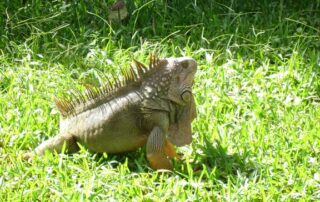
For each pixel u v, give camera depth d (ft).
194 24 35.04
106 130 25.09
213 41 33.55
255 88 30.01
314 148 26.22
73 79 31.17
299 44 33.17
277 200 23.34
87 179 24.20
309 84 30.25
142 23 35.17
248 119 28.32
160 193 23.52
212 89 29.84
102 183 23.94
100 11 35.86
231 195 23.44
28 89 29.71
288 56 32.68
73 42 33.58
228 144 26.27
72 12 35.45
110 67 31.45
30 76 30.48
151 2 35.58
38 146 25.82
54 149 25.61
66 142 25.54
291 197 23.67
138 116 25.00
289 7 36.68
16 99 29.01
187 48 32.30
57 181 24.11
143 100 24.97
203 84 30.19
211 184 23.94
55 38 33.71
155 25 34.94
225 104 28.91
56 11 35.58
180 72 24.99
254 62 31.96
